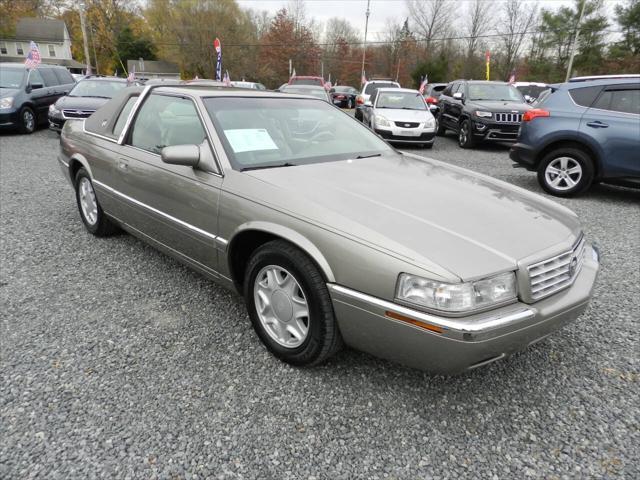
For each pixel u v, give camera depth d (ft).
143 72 195.11
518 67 151.64
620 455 6.66
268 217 8.02
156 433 6.79
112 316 10.00
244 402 7.49
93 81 39.40
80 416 7.08
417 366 6.86
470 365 6.53
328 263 7.20
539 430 7.11
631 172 19.85
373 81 56.39
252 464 6.31
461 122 39.86
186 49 177.99
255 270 8.46
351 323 7.15
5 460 6.25
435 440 6.86
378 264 6.70
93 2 192.13
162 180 10.23
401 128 37.22
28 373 8.04
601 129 20.12
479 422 7.24
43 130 41.11
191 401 7.47
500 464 6.46
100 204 13.56
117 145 12.14
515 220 7.86
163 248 11.16
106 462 6.27
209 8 175.32
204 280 11.83
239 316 10.14
